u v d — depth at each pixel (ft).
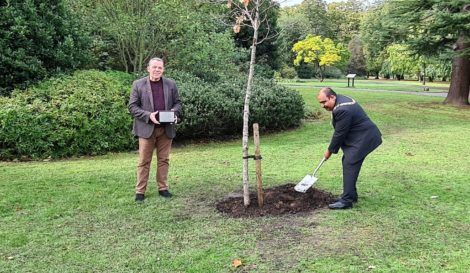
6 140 25.88
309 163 24.86
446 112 49.57
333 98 16.46
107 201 17.78
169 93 17.88
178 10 38.50
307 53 150.10
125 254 12.80
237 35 67.87
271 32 72.13
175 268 11.92
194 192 19.07
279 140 33.01
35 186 19.84
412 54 59.72
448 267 11.76
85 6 38.93
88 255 12.75
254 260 12.30
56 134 26.55
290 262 12.16
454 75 57.72
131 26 38.01
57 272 11.75
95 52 40.83
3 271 11.78
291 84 108.78
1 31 29.60
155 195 18.61
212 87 35.17
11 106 26.43
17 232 14.48
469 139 33.22
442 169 23.34
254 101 34.27
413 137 34.04
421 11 53.31
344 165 16.57
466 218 15.60
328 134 35.37
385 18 58.23
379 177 21.54
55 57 31.99
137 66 42.37
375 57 193.06
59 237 14.10
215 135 33.35
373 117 44.45
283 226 14.78
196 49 41.86
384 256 12.48
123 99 29.76
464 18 49.24
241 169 23.45
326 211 16.25
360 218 15.51
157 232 14.47
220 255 12.66
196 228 14.75
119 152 28.68
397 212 16.19
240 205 16.79
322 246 13.19
